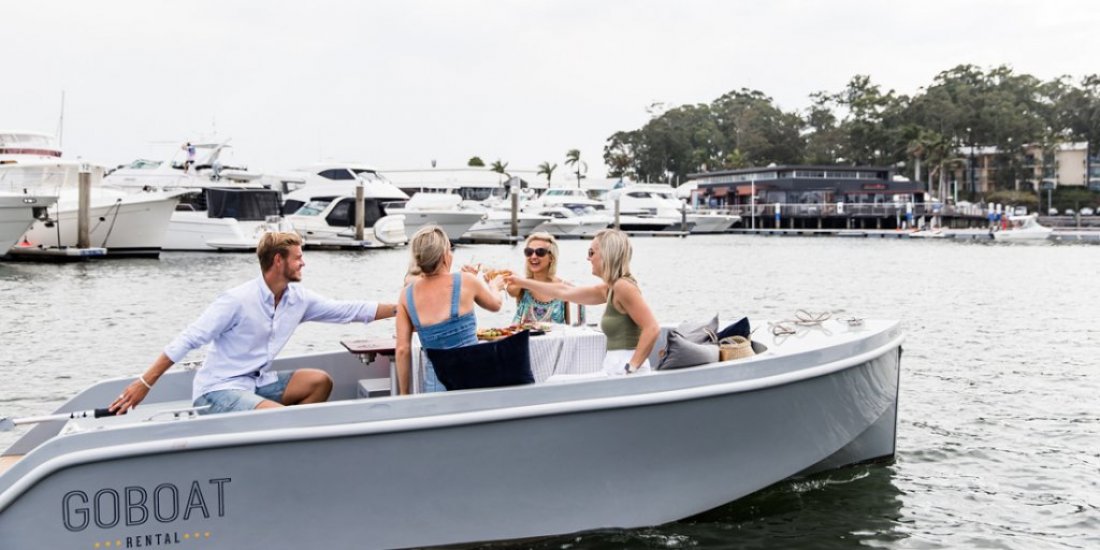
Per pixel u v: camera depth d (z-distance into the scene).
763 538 4.89
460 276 4.43
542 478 4.34
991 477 6.10
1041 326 13.77
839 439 5.54
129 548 3.72
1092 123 100.06
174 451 3.72
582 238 53.16
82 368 9.89
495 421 4.16
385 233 35.78
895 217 67.00
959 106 98.62
